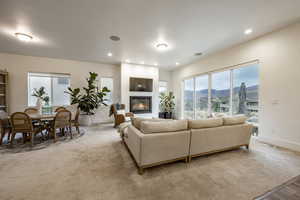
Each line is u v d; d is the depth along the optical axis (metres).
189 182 1.64
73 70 5.15
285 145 2.72
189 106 5.88
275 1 2.00
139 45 3.66
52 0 1.95
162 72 6.81
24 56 4.51
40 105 3.67
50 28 2.75
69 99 5.28
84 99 4.86
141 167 1.79
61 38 3.22
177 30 2.85
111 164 2.07
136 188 1.53
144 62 5.41
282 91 2.78
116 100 5.83
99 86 5.54
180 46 3.72
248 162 2.13
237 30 2.87
